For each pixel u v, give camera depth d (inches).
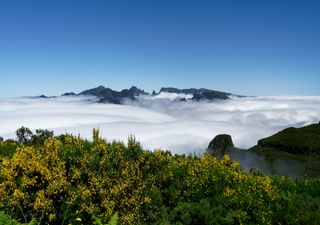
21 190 409.7
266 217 450.9
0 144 613.9
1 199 380.2
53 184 411.5
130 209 438.3
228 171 583.8
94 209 403.2
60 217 392.5
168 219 448.1
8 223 291.6
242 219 441.1
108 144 626.8
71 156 521.7
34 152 493.7
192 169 558.6
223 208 462.6
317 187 538.6
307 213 452.4
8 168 438.3
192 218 443.5
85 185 451.2
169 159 605.9
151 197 485.7
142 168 561.3
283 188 553.3
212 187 522.3
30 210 378.6
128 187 470.0
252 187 511.2
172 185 525.0
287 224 441.7
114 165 543.8
